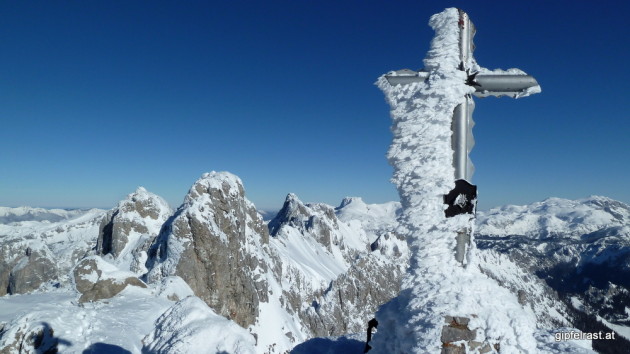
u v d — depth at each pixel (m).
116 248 95.31
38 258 81.69
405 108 6.61
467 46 6.70
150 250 75.81
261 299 81.00
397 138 6.66
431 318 5.84
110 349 21.55
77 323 23.41
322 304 103.62
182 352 18.64
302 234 173.75
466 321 5.74
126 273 35.38
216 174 82.69
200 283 66.69
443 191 6.22
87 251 113.69
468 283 6.01
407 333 6.08
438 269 6.20
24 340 21.05
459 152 6.42
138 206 104.00
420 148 6.41
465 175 6.44
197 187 76.31
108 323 24.77
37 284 79.00
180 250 66.94
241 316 70.88
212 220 71.12
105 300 31.34
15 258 89.69
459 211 6.24
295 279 110.88
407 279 6.40
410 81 6.62
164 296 36.34
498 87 6.52
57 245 163.25
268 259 100.44
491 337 5.65
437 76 6.39
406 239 6.61
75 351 20.91
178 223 68.56
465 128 6.48
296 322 88.12
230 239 73.25
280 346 73.81
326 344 12.50
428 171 6.30
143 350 21.34
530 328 5.76
